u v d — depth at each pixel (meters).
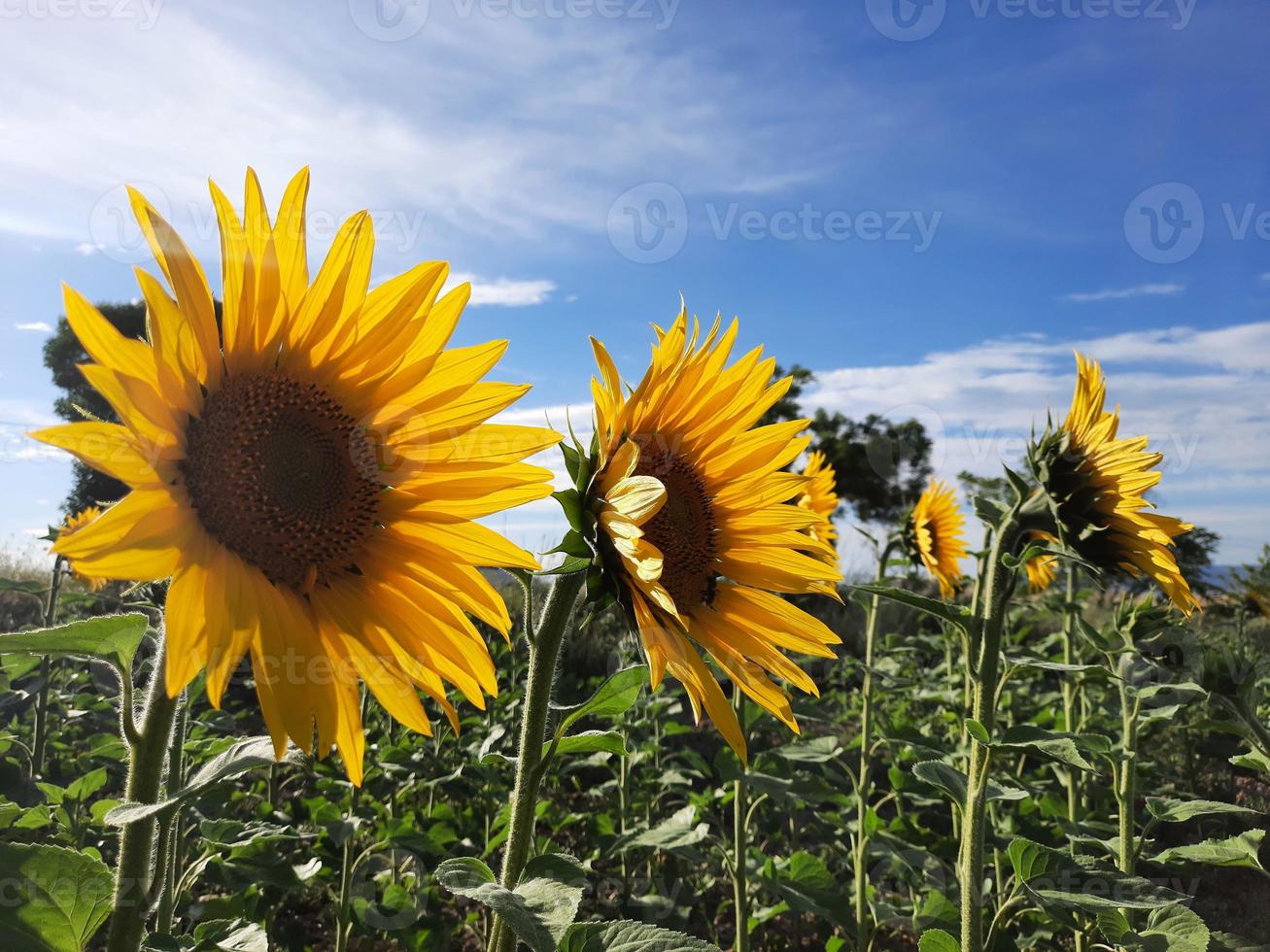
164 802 0.30
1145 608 0.71
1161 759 1.10
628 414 0.42
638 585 0.38
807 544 0.46
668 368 0.42
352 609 0.36
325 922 0.82
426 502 0.38
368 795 0.84
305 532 0.36
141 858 0.32
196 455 0.34
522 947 0.48
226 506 0.34
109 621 0.31
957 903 0.75
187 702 0.55
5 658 0.76
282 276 0.36
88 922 0.31
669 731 1.02
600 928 0.35
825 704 1.40
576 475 0.39
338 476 0.37
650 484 0.36
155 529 0.30
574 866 0.35
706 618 0.44
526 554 0.38
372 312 0.38
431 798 0.96
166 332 0.31
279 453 0.35
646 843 0.59
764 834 1.01
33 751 0.82
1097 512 0.59
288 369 0.37
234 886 0.58
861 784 0.81
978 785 0.54
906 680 1.22
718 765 0.72
